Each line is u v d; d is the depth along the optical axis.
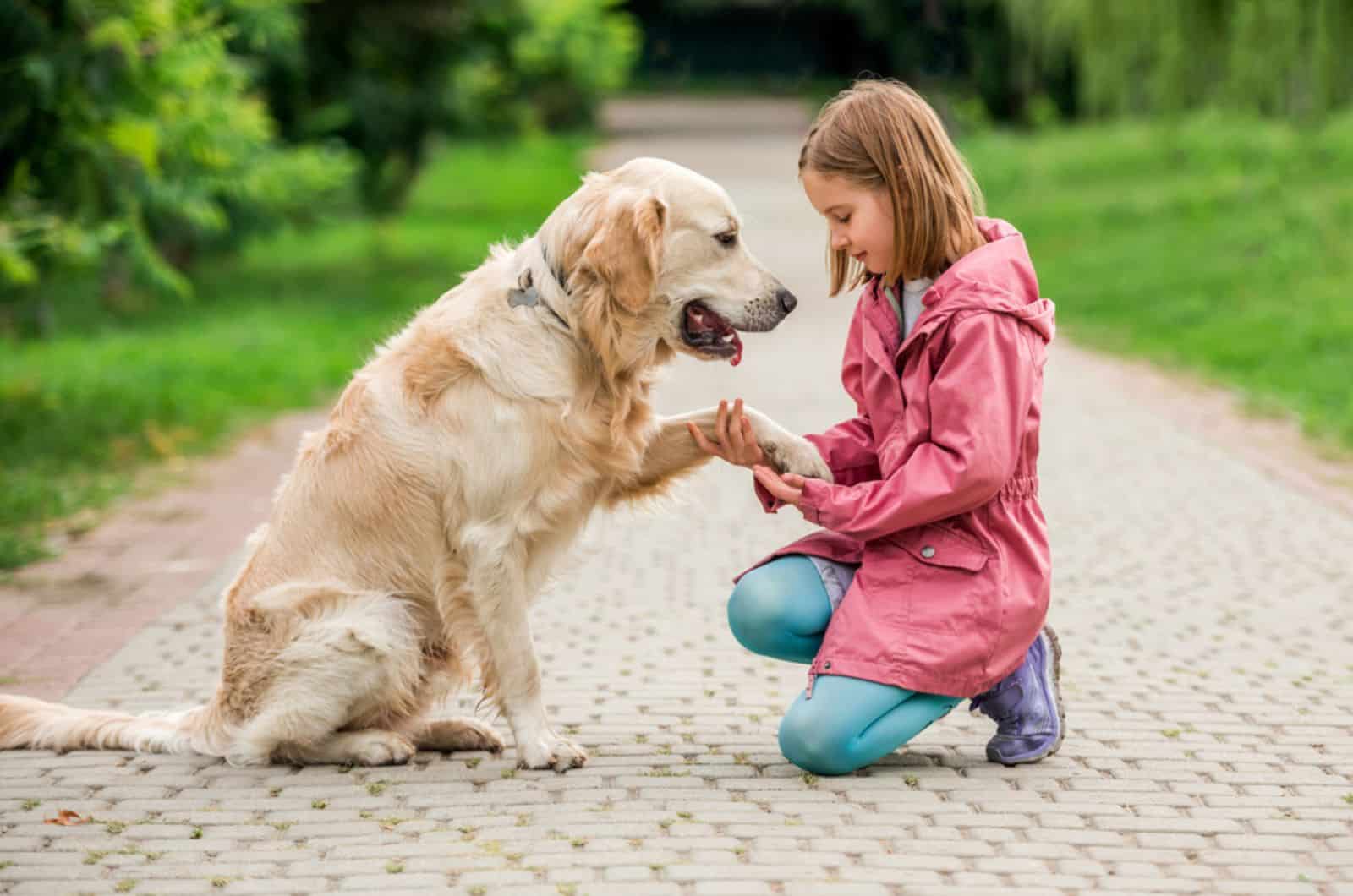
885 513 3.56
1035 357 3.64
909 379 3.66
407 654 3.94
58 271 10.38
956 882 3.13
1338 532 7.01
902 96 3.68
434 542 3.90
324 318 16.55
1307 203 18.67
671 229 3.82
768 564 3.97
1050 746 3.92
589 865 3.23
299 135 18.70
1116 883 3.13
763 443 3.92
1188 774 3.85
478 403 3.81
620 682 4.80
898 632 3.64
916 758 3.99
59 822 3.55
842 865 3.22
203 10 10.35
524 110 24.00
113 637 5.45
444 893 3.09
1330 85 18.95
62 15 7.98
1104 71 21.03
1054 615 5.65
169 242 17.16
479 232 25.56
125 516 7.56
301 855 3.32
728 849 3.31
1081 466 8.62
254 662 3.94
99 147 9.09
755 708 4.52
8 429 9.64
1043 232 21.50
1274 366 11.90
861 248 3.69
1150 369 12.52
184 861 3.30
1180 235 18.95
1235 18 18.20
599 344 3.76
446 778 3.88
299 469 4.08
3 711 4.19
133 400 10.77
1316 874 3.20
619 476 3.94
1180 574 6.27
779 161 34.75
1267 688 4.68
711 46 59.06
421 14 18.81
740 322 3.88
